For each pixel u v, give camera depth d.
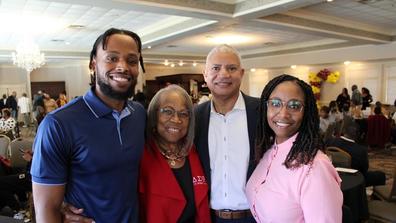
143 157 1.57
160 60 12.94
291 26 6.48
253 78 14.68
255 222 1.75
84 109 1.30
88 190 1.29
